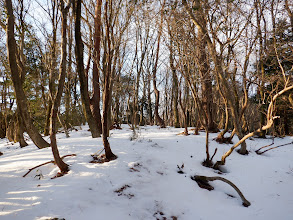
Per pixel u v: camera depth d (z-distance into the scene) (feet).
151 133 34.01
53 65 29.55
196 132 32.30
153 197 12.91
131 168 15.16
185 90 34.96
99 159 16.34
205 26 22.47
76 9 22.54
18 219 9.10
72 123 51.06
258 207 14.03
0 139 47.21
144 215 11.18
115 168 14.65
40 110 50.06
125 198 12.02
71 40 30.30
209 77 29.07
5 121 47.42
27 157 17.01
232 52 24.32
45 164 15.06
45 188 11.62
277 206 14.15
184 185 15.21
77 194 11.17
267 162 22.44
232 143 27.84
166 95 80.48
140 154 18.03
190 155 21.72
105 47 16.80
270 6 28.50
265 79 23.47
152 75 50.26
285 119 45.09
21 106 19.54
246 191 16.20
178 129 42.68
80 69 24.39
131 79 46.83
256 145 29.32
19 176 13.51
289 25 26.86
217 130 35.53
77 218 9.62
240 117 26.76
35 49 36.35
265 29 28.27
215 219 12.34
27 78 41.37
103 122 15.80
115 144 20.49
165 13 22.13
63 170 13.96
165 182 14.89
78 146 19.44
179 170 17.20
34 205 10.05
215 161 21.16
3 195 10.96
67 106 42.70
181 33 20.72
